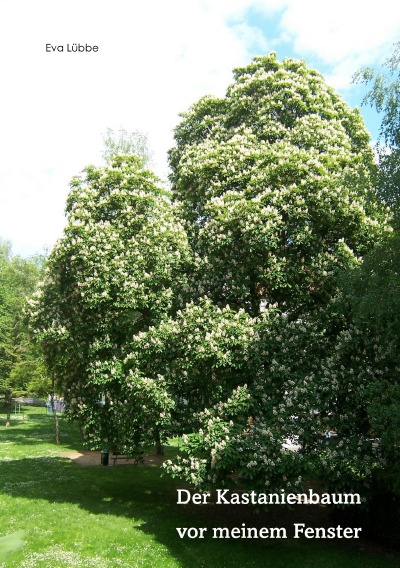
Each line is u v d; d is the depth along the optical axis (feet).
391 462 30.73
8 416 104.78
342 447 33.32
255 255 41.91
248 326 38.24
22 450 71.31
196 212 52.60
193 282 45.96
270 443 32.73
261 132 52.95
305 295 42.32
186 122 65.72
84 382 48.44
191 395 41.06
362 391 32.12
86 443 46.50
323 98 56.49
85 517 39.14
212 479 33.40
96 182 50.14
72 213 46.78
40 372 82.23
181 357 38.81
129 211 46.03
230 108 58.23
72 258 43.52
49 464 60.08
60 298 48.08
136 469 58.44
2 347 104.94
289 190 41.93
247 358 36.50
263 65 61.52
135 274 42.98
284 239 43.19
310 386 34.35
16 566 29.53
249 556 32.01
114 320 44.88
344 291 34.60
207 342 36.50
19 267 126.11
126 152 89.40
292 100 53.72
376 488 33.09
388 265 30.19
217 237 42.16
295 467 31.65
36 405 170.40
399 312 29.60
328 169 45.96
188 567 30.35
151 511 41.60
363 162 47.06
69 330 45.57
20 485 48.80
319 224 43.52
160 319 43.88
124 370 41.86
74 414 48.19
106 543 33.81
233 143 50.34
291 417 34.42
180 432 38.40
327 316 39.32
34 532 35.29
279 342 37.58
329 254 41.83
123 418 41.45
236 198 44.01
